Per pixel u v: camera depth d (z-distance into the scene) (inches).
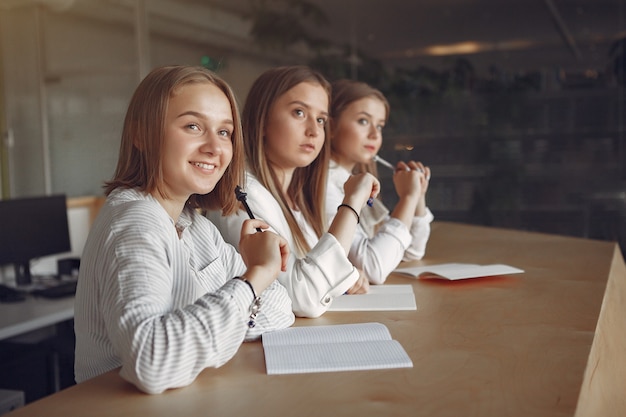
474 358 43.6
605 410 42.6
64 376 130.0
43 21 216.4
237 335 40.3
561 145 175.6
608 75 170.7
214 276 52.1
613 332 60.5
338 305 61.2
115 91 210.2
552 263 86.0
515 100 178.4
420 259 91.9
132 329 37.3
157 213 43.0
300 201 75.4
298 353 44.3
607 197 173.2
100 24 211.5
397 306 60.3
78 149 215.5
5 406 101.0
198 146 44.9
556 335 49.6
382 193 187.8
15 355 143.6
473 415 33.7
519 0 176.6
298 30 196.4
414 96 186.9
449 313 57.4
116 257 40.1
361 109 90.3
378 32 189.2
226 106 46.5
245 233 47.3
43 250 138.3
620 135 170.4
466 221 183.8
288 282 56.0
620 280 84.7
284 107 69.7
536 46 175.9
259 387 38.4
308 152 70.6
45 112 218.5
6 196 222.7
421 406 35.0
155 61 207.6
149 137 44.7
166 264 41.5
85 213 162.9
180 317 38.4
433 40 184.4
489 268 78.5
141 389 37.3
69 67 215.2
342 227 61.0
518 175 179.6
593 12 170.2
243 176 52.1
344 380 39.3
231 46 202.1
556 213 177.0
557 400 35.8
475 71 181.5
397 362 42.0
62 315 115.2
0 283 135.0
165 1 206.1
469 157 183.0
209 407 35.5
